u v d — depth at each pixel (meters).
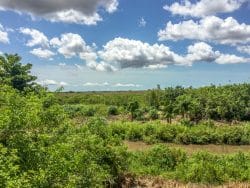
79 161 17.75
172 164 40.84
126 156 33.34
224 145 65.75
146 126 69.69
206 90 108.75
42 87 18.12
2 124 13.70
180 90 109.00
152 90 112.62
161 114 98.81
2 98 15.12
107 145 31.38
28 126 14.87
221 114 92.50
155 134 67.56
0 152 13.55
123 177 34.22
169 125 70.25
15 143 14.00
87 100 132.75
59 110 16.78
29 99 16.00
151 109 99.31
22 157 14.13
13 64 39.78
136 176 36.34
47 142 15.90
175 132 67.81
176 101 97.88
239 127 71.50
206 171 36.50
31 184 13.05
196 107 91.50
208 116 92.81
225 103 93.50
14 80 38.94
